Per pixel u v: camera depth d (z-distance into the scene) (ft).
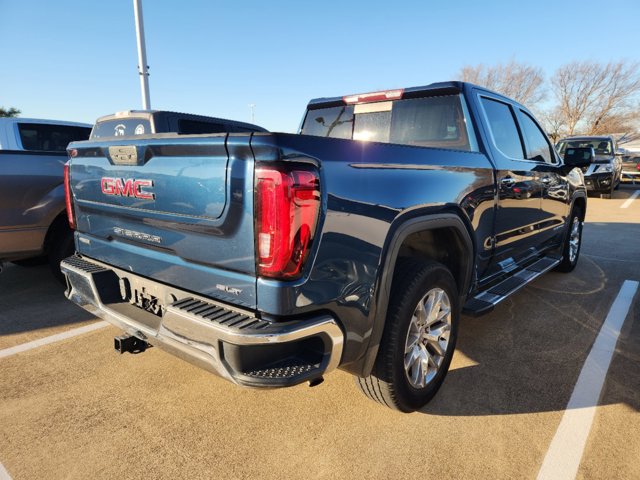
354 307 6.48
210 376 9.75
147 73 30.99
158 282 7.53
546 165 13.67
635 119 130.21
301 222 5.63
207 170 6.16
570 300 14.90
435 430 7.93
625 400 8.91
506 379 9.70
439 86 10.43
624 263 20.31
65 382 9.46
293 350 6.19
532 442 7.61
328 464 7.07
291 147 5.58
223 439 7.66
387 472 6.91
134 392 9.11
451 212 8.66
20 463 7.05
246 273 6.00
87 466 7.00
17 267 18.35
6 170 12.71
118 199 7.91
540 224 13.85
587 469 6.99
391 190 7.02
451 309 8.86
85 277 8.43
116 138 7.85
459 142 10.32
